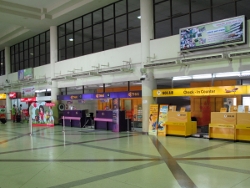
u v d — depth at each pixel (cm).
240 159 670
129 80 1383
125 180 503
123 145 923
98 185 476
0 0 1473
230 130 991
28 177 539
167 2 1271
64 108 1900
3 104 2842
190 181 489
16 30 2098
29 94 2219
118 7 1478
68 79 1783
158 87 1543
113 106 1511
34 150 856
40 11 1662
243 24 954
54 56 1888
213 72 1060
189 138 1079
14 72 2455
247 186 454
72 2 1507
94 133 1326
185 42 1117
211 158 684
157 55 1241
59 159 710
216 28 1025
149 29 1269
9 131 1488
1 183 503
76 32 1758
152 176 527
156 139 1063
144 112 1266
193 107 1513
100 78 1566
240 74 1058
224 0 1130
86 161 677
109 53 1494
